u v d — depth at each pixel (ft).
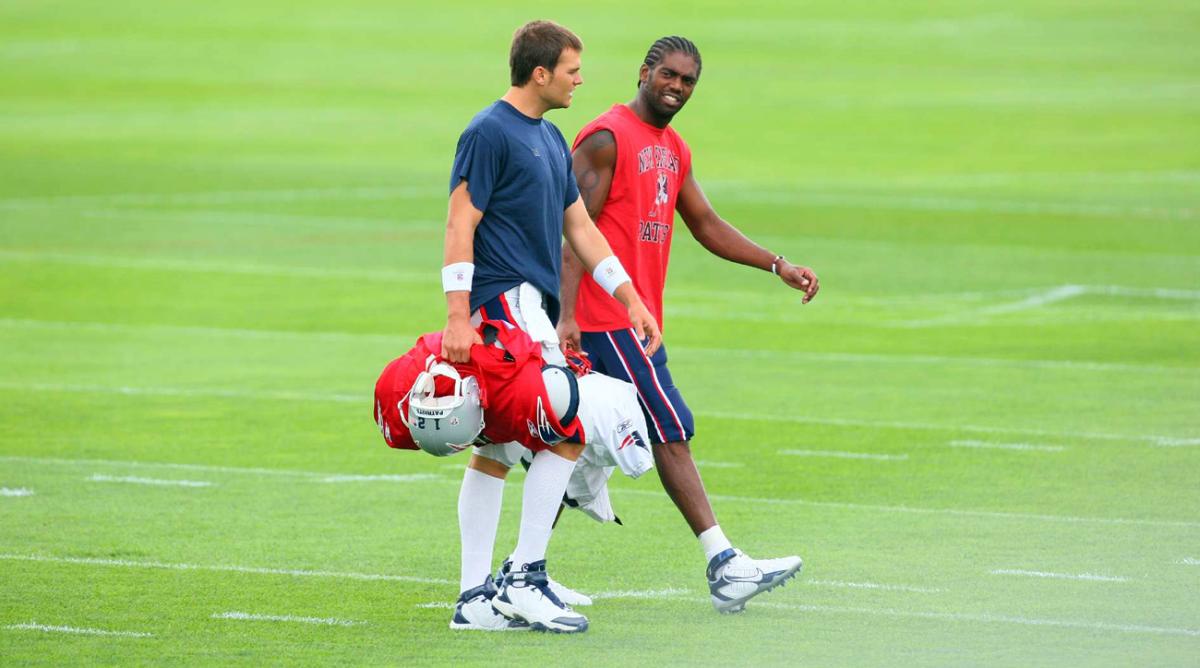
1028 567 101.30
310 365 187.42
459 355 82.07
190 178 397.80
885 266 276.41
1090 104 573.33
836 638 84.17
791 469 134.41
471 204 83.51
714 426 153.89
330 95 595.06
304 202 357.00
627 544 108.88
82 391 170.71
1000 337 209.15
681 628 86.43
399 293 244.83
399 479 130.41
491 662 79.41
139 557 103.65
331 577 98.68
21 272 261.65
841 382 177.88
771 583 88.99
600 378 89.76
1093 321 221.66
